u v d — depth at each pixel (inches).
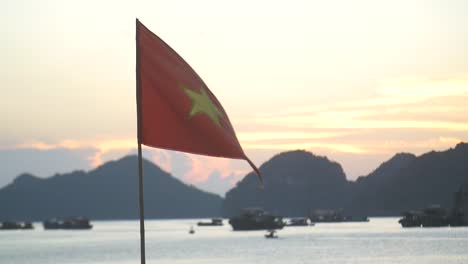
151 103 968.3
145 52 973.8
